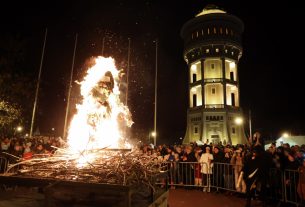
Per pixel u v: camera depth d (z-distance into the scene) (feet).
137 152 18.39
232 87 202.80
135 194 17.43
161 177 19.83
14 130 96.89
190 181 42.78
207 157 43.06
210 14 200.13
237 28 208.33
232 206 31.91
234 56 202.49
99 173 14.79
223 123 181.37
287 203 33.09
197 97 201.77
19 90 89.92
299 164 32.81
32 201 16.69
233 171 39.60
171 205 31.94
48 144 48.34
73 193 13.48
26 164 16.83
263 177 31.01
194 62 205.26
